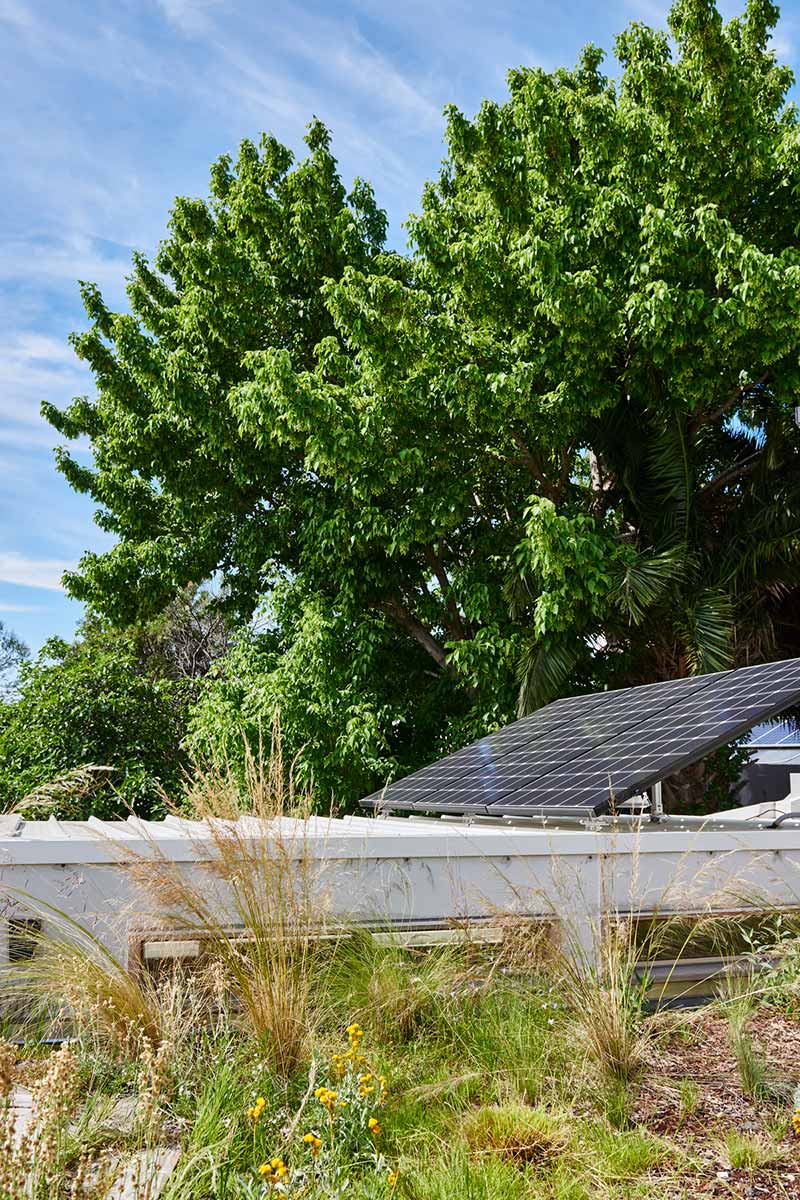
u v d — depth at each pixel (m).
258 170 15.42
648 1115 3.43
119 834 4.92
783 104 12.62
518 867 4.79
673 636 12.10
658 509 12.45
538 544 10.59
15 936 4.24
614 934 4.34
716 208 10.66
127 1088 3.54
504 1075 3.72
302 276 14.75
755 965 4.84
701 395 11.37
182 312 14.93
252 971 3.87
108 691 13.93
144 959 4.52
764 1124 3.32
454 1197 2.81
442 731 13.73
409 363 11.71
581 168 11.91
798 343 10.63
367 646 13.08
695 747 5.11
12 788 12.51
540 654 11.55
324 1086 3.42
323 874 4.50
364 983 4.15
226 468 14.52
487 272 11.66
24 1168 2.44
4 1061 2.78
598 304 10.77
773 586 12.23
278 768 4.39
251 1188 2.73
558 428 11.85
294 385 11.49
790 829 5.50
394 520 12.89
